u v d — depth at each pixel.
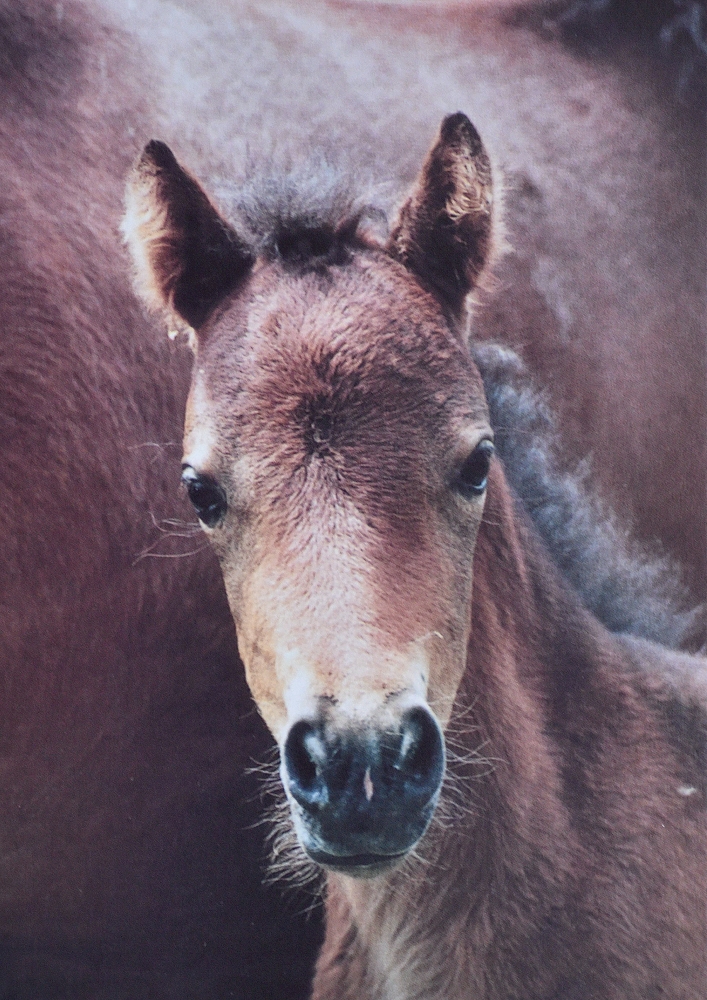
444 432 2.85
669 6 5.75
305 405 2.78
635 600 4.21
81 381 4.24
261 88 4.90
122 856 4.46
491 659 3.33
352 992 3.60
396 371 2.83
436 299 3.04
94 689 4.30
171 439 4.33
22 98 4.44
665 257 5.48
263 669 2.81
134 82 4.65
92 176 4.45
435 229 3.06
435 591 2.77
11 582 4.17
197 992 4.71
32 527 4.17
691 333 5.50
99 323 4.29
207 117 4.73
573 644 3.61
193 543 4.30
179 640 4.33
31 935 4.55
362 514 2.72
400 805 2.57
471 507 2.96
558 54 5.61
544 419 4.14
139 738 4.37
